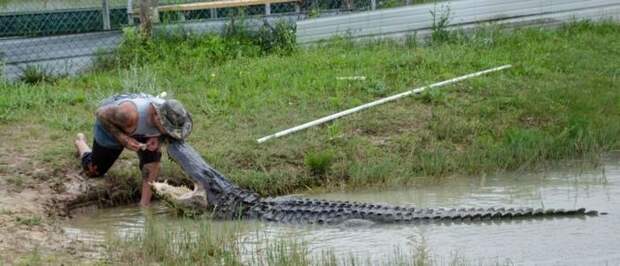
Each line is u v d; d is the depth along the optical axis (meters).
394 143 17.84
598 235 12.86
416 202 15.20
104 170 15.84
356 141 17.67
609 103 19.98
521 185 16.03
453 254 12.16
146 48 22.92
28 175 15.77
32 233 13.02
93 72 22.27
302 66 22.11
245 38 24.11
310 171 16.66
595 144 17.97
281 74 21.52
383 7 26.33
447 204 14.96
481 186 16.09
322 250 12.26
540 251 12.19
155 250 12.12
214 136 17.70
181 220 14.62
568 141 17.94
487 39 24.23
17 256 11.75
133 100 15.22
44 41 22.62
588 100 19.94
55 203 15.09
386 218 13.91
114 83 20.78
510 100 19.83
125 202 15.90
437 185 16.34
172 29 23.72
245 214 14.62
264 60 22.67
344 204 14.40
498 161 17.16
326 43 24.34
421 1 26.33
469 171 16.94
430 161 16.97
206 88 20.64
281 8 26.72
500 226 13.58
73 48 22.92
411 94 19.89
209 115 18.84
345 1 26.25
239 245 12.69
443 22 24.89
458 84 20.72
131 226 14.21
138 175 16.05
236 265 11.48
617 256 11.86
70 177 15.88
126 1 25.19
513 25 25.77
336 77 20.98
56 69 22.30
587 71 22.08
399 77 21.31
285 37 24.05
